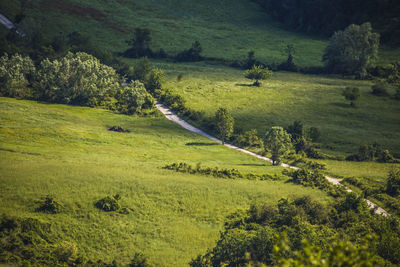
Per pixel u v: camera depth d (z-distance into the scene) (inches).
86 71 3907.5
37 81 3900.1
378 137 3624.5
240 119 4025.6
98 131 2915.8
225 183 1942.7
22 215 1270.9
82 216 1378.0
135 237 1318.9
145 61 5255.9
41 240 1175.6
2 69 3535.9
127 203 1534.2
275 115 4227.4
